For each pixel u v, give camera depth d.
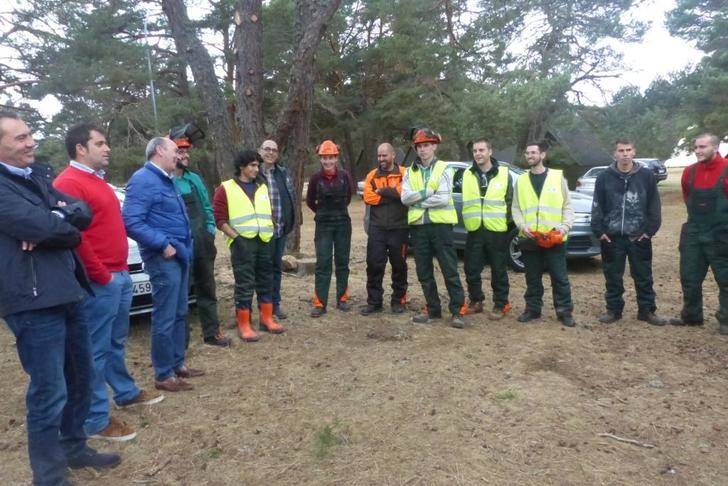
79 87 18.05
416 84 24.98
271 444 3.45
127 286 3.76
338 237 6.16
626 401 4.00
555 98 23.80
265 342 5.30
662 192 27.50
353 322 5.90
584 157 30.75
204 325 5.18
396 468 3.15
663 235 12.34
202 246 4.98
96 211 3.44
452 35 16.88
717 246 5.38
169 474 3.17
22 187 2.72
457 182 8.97
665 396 4.08
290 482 3.06
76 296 2.87
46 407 2.84
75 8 18.94
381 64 25.53
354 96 26.91
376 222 6.05
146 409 3.94
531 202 5.72
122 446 3.47
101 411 3.52
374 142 28.83
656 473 3.12
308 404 3.98
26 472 3.22
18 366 4.93
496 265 5.95
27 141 2.73
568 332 5.51
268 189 5.80
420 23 22.22
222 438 3.53
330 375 4.48
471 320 5.94
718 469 3.16
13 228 2.62
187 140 4.75
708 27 23.78
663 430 3.58
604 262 5.85
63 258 2.85
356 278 8.12
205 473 3.16
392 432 3.55
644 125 24.77
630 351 4.99
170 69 22.31
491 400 3.99
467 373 4.46
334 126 28.31
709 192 5.38
